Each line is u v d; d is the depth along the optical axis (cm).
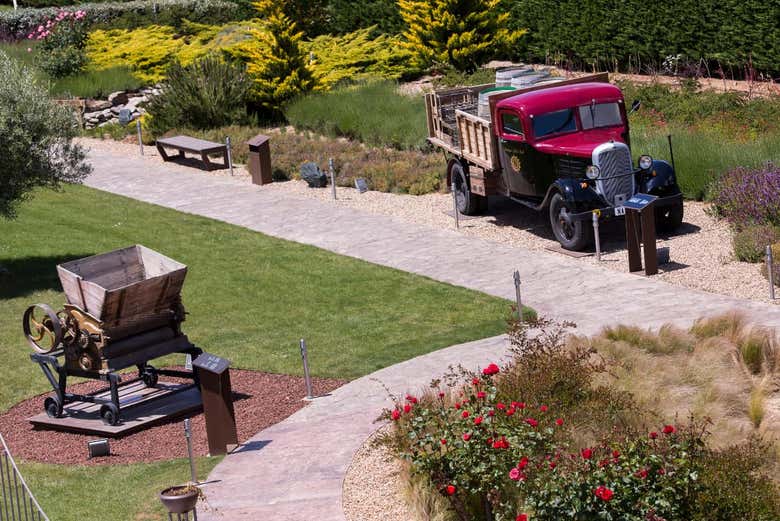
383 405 1252
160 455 1205
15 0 4716
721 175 2064
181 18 4291
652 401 1131
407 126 2878
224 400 1170
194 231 2206
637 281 1677
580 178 1873
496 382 1112
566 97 1952
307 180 2550
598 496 806
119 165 2894
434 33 3453
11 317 1725
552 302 1620
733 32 2900
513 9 3566
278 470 1092
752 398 1167
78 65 3612
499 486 891
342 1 4053
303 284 1838
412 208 2306
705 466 862
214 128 3194
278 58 3291
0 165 1802
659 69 3200
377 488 1011
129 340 1329
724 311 1480
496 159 2034
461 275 1816
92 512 1043
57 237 2155
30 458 1228
